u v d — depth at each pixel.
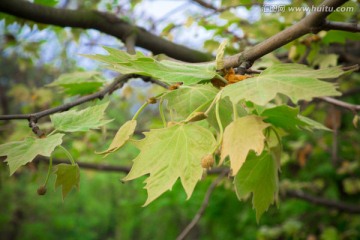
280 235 1.39
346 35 0.58
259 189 0.33
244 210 1.64
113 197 3.03
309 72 0.29
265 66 0.60
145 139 0.29
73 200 2.84
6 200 2.37
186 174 0.28
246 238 1.71
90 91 0.60
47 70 1.46
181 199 1.49
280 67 0.30
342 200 1.71
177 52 0.71
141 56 0.33
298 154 1.29
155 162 0.28
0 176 1.31
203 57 0.73
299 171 1.61
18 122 0.96
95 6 0.89
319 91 0.26
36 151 0.33
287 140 1.49
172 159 0.28
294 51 0.63
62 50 1.21
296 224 1.31
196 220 0.82
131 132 0.30
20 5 0.63
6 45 0.97
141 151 0.29
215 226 1.90
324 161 1.60
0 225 2.34
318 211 1.50
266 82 0.28
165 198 1.52
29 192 2.41
